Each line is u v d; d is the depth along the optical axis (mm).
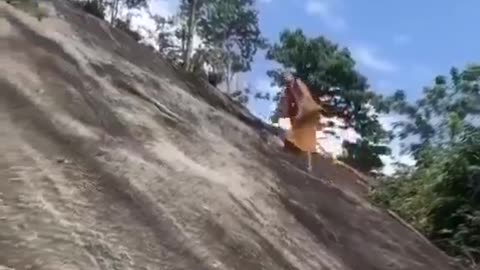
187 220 6059
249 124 16656
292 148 13258
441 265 10555
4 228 4684
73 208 5293
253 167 9273
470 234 12656
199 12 24297
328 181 12750
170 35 23109
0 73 7340
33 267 4383
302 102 13469
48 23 11539
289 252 6891
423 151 16406
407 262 9469
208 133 10062
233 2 24719
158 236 5562
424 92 17703
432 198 13625
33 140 6164
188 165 7434
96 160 6305
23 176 5453
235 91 24953
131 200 5875
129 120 7980
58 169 5812
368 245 9258
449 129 15172
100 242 5012
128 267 4883
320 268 7062
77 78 8508
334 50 26047
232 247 6066
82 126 6957
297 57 25469
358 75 25734
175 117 9570
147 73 11781
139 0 22469
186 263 5371
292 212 8258
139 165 6629
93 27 14383
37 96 7129
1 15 9773
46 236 4773
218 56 24781
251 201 7535
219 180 7480
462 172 13508
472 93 16719
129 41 15516
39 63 8266
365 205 11422
